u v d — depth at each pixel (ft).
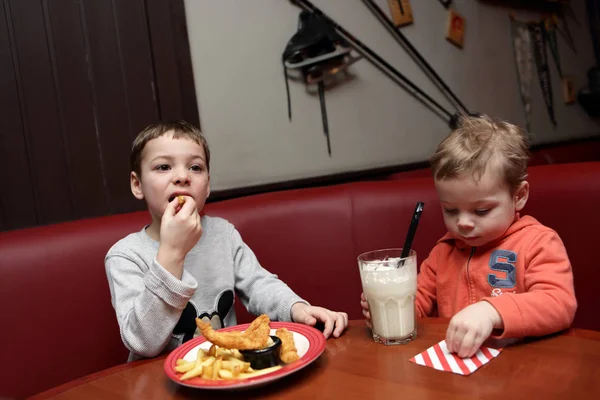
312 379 2.23
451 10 9.19
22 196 4.84
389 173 8.03
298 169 6.93
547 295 2.66
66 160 5.11
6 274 3.90
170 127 3.67
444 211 3.30
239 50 6.37
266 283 3.84
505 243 3.35
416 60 8.52
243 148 6.37
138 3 5.58
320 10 7.14
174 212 3.09
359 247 4.76
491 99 9.91
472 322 2.38
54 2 5.06
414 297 2.61
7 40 4.78
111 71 5.39
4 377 3.81
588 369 2.06
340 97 7.42
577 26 12.29
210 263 3.92
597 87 12.01
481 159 3.01
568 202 4.07
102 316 4.20
